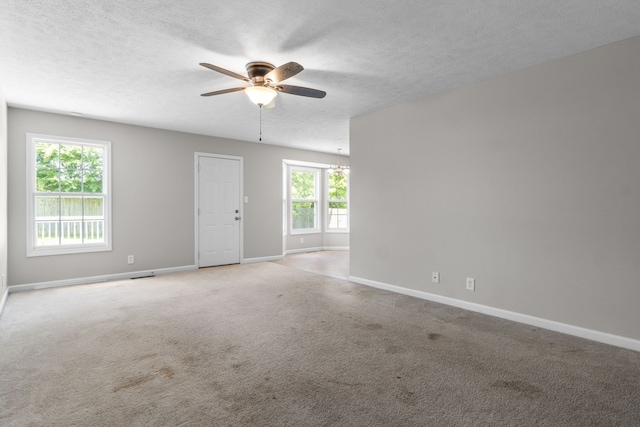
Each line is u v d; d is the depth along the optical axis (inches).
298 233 328.8
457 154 145.4
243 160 259.4
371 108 175.9
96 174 198.7
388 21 94.4
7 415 71.7
